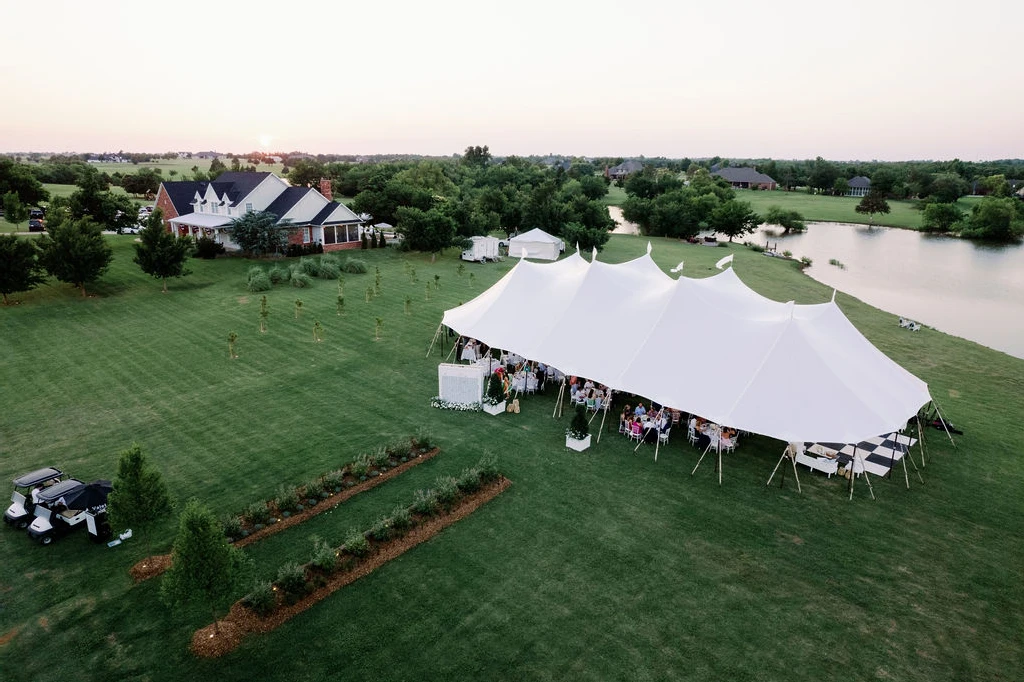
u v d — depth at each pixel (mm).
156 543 13273
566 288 23922
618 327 20969
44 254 32906
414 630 10906
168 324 29578
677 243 74438
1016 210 86688
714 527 14406
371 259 49250
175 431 18516
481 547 13344
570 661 10312
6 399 20641
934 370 27047
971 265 64062
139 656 10219
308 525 13961
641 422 18828
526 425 19703
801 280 51812
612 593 12039
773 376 17141
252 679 9781
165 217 55375
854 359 18875
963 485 16719
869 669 10344
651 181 116875
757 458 18047
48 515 13375
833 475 17094
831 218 111000
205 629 10734
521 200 75000
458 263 49562
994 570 13133
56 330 28141
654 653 10539
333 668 10031
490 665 10188
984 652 10805
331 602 11531
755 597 12062
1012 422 21234
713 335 19359
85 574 12266
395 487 15672
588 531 14070
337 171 118000
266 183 48969
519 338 22188
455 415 20234
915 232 95688
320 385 22422
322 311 32688
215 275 40438
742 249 70938
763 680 10039
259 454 17172
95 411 19828
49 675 9805
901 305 44656
